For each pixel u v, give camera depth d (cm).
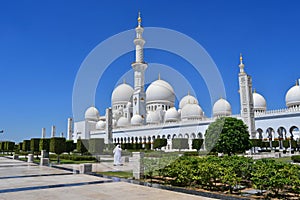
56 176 1441
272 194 884
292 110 4322
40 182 1212
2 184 1161
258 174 868
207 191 956
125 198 830
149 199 812
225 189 975
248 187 1009
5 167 2056
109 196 867
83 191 967
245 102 4188
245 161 1017
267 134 4659
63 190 995
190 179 1030
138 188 1014
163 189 988
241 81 4281
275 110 4550
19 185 1130
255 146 3869
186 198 821
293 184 796
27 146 4047
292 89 5425
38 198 852
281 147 4553
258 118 4756
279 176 818
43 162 2341
